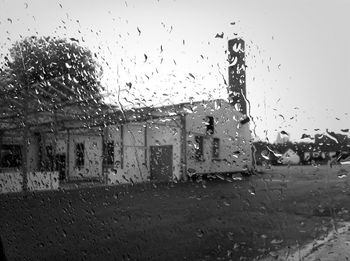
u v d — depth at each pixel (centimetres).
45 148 901
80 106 692
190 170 750
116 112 653
